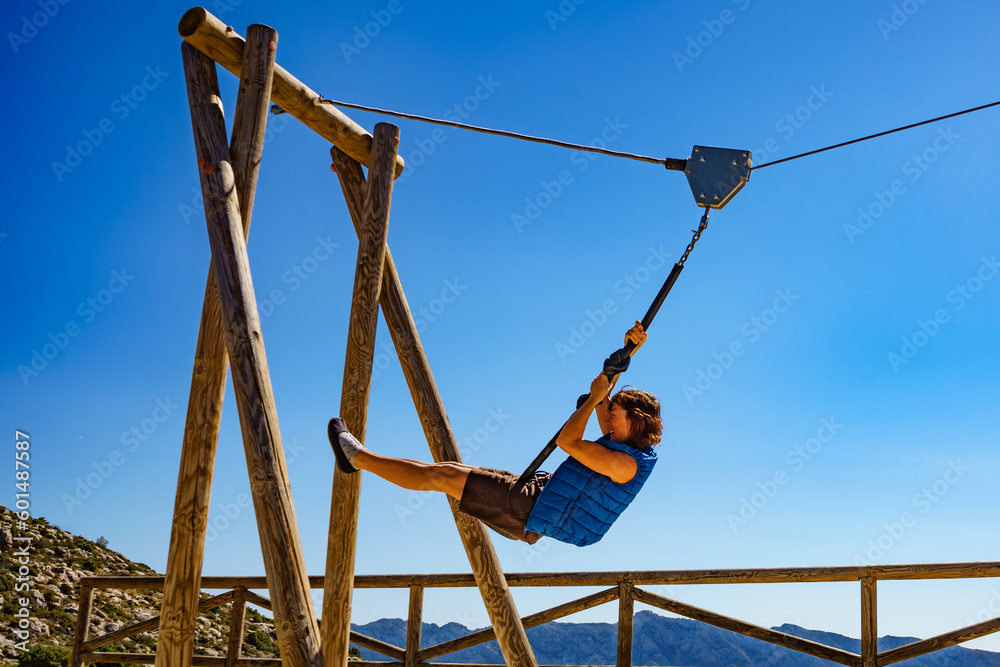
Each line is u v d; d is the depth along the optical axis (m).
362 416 4.65
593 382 3.60
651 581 5.30
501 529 3.75
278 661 6.04
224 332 3.81
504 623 4.75
